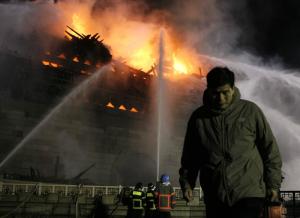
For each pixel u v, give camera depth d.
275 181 3.42
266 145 3.48
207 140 3.48
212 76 3.44
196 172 3.83
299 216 15.53
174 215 20.53
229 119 3.45
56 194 20.78
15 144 52.75
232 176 3.32
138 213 15.05
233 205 3.26
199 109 3.68
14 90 55.47
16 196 20.45
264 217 3.39
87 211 20.11
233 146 3.39
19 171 51.69
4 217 18.27
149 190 15.09
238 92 3.59
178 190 23.58
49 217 19.97
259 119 3.47
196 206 21.22
